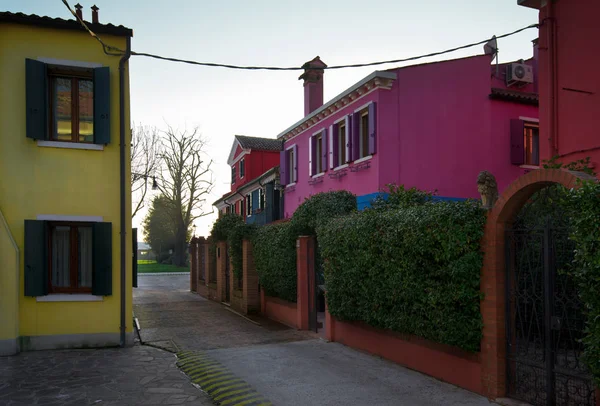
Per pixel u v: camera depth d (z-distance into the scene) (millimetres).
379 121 16047
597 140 9992
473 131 17312
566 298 5785
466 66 17375
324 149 19469
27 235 10578
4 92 10719
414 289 7902
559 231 5863
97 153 11258
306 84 22188
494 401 6453
